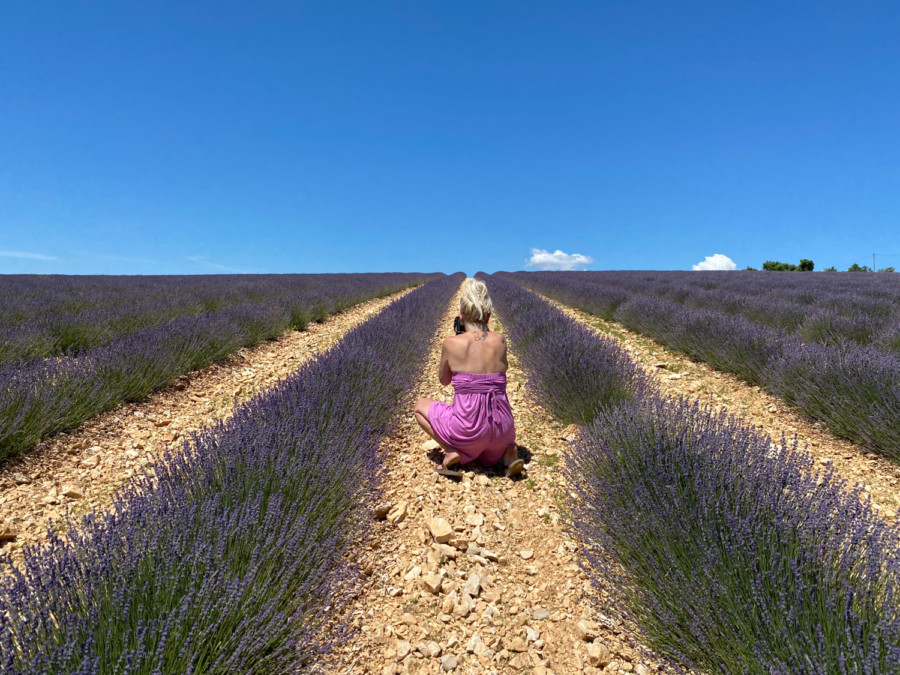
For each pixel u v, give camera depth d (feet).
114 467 10.96
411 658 5.69
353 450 9.73
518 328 23.29
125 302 34.19
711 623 5.17
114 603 4.62
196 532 5.82
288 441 8.59
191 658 4.40
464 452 10.20
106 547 5.22
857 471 10.49
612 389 12.76
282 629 5.14
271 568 5.84
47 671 3.84
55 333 20.07
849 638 4.23
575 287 46.34
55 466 10.73
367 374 13.32
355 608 6.47
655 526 6.63
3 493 9.42
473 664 5.63
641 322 26.78
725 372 18.62
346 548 7.50
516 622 6.27
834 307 26.30
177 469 7.72
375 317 24.66
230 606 5.04
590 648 5.73
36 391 11.82
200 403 15.67
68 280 60.59
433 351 24.44
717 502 6.27
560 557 7.59
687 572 5.90
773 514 6.07
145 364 15.47
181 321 20.81
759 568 5.47
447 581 7.05
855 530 5.45
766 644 4.65
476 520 8.52
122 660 4.14
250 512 6.28
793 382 14.26
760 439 8.14
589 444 9.70
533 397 15.35
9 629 4.26
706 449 7.88
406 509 8.96
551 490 9.71
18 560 7.42
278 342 26.02
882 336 17.48
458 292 64.95
